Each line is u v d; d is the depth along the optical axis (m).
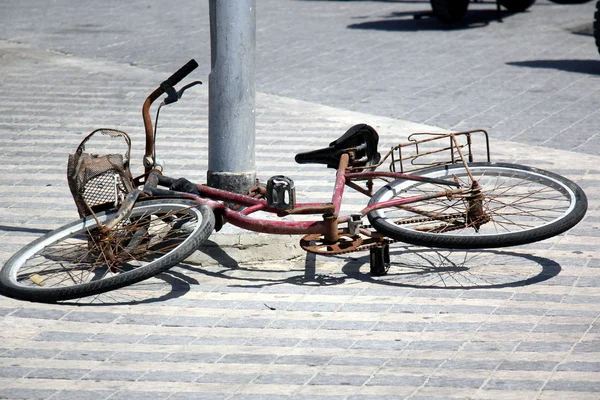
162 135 11.62
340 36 19.98
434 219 7.02
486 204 7.33
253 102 7.59
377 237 6.89
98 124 12.21
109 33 20.39
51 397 5.15
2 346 5.83
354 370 5.44
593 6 24.14
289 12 24.23
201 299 6.62
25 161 10.43
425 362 5.53
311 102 13.55
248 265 7.31
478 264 7.24
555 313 6.23
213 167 7.64
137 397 5.14
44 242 6.89
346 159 7.39
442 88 14.39
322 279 6.99
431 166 7.52
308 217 7.70
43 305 6.50
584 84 14.45
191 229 7.04
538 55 17.23
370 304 6.46
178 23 21.86
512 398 5.05
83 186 7.04
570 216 6.64
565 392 5.11
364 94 14.05
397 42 19.03
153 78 15.38
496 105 13.10
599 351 5.63
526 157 10.27
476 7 24.31
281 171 9.91
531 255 7.40
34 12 23.97
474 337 5.87
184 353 5.72
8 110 13.02
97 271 7.08
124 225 6.99
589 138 11.14
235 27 7.38
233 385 5.28
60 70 16.09
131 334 6.02
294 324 6.14
